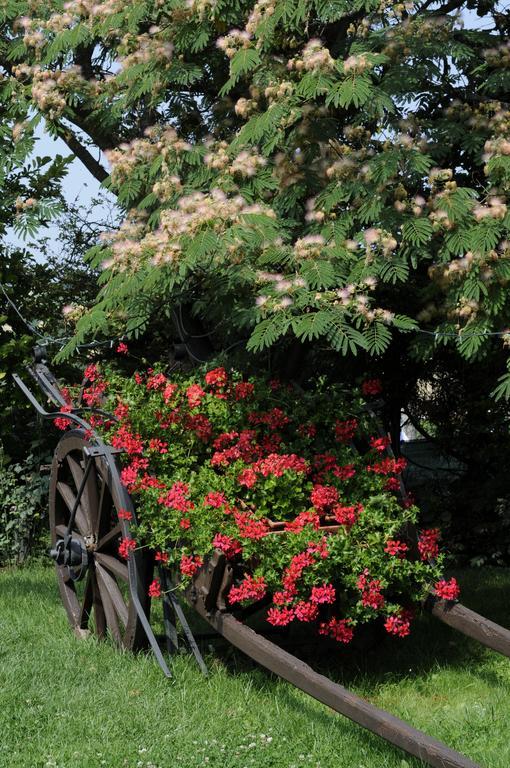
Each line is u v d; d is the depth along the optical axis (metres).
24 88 6.83
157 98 6.64
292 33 6.27
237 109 5.98
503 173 5.68
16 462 10.31
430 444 10.35
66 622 6.54
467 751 4.34
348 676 5.61
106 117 6.99
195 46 6.23
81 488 5.92
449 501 9.97
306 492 5.52
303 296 5.39
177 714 4.71
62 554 6.01
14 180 9.52
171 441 5.73
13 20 7.31
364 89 5.34
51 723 4.58
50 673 5.28
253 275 5.70
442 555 5.25
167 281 5.42
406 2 5.97
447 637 6.34
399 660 5.89
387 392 8.93
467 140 6.05
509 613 7.25
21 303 10.45
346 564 4.97
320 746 4.30
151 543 5.25
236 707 4.84
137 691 4.98
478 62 6.53
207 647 5.76
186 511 5.13
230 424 5.78
